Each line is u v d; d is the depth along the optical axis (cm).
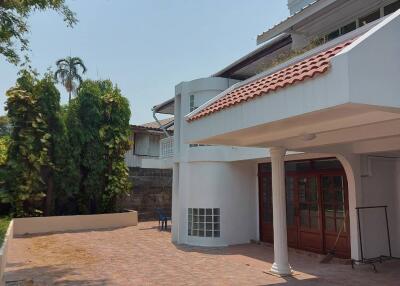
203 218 1320
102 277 874
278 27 1092
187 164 1380
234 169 1356
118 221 1858
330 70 464
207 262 1040
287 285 792
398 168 1089
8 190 1638
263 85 635
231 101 682
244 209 1365
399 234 1070
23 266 993
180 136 1423
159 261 1056
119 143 1938
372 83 450
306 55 704
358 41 455
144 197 2241
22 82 1711
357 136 707
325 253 1109
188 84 1407
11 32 1027
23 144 1641
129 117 2016
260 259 1080
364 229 1012
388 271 916
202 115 760
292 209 1245
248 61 1377
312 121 618
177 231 1386
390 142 895
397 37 476
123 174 1953
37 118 1681
